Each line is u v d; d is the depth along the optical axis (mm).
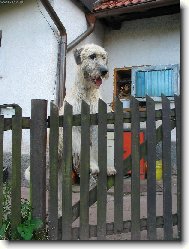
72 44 8148
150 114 3436
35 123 3207
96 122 3320
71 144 3268
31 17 8164
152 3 8227
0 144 3176
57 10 7898
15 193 3152
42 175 3188
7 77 8438
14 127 3168
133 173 3363
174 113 3549
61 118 3293
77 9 8570
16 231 3113
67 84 8000
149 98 3445
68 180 3248
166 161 3473
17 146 3170
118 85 9445
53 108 3256
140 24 9219
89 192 3283
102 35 9602
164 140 3475
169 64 8609
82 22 8742
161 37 8922
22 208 3211
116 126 3332
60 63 7766
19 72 8258
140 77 8898
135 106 3402
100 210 3268
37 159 3193
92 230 3260
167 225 3424
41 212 3166
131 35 9320
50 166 3232
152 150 3428
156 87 8656
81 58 4270
